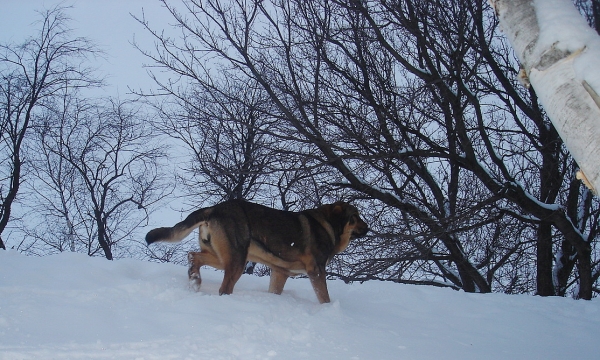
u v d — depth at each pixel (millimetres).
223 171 15016
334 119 14734
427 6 13461
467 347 5797
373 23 13266
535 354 5734
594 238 17125
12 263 7160
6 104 22078
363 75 15367
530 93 15875
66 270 6984
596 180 2566
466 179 17562
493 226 16859
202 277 7863
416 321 6859
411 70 13570
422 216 14875
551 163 14938
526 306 8195
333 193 15500
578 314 7977
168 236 7125
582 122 2604
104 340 4707
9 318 4969
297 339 5336
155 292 6508
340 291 8180
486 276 18281
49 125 23250
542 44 2785
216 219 7137
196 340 4863
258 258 7402
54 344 4480
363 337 5672
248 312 5941
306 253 7461
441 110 15570
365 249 14383
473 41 14031
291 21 14789
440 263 17406
